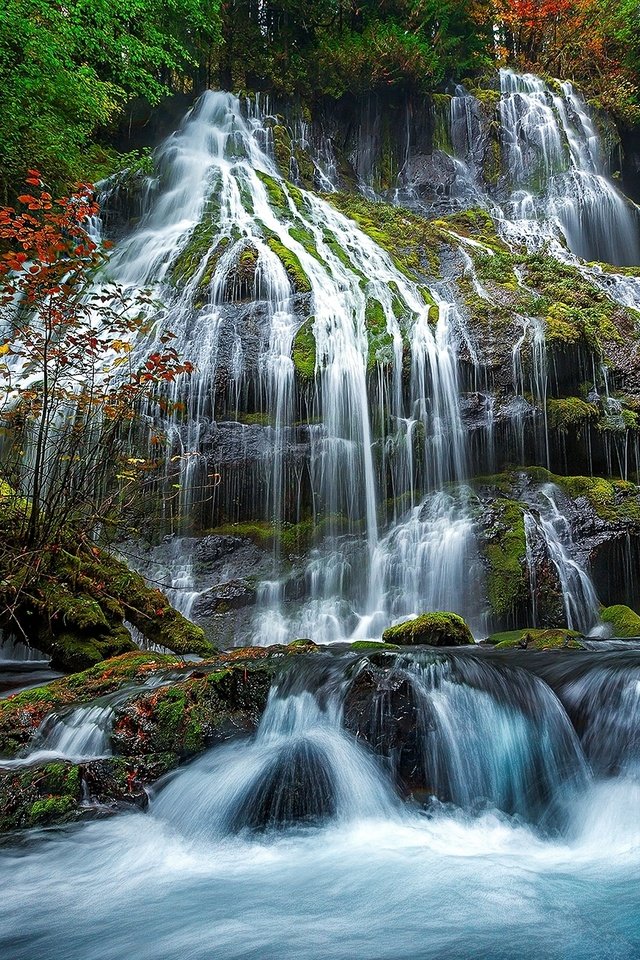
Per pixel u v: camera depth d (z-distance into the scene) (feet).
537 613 32.58
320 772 16.57
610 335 46.96
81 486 25.91
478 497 37.73
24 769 16.62
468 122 80.18
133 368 41.50
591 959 10.59
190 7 69.10
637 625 31.53
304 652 23.00
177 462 39.58
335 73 80.02
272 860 14.79
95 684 20.51
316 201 65.46
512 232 67.10
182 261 51.49
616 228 74.33
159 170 66.90
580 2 95.50
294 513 40.55
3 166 55.57
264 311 45.83
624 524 35.76
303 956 10.89
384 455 41.01
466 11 86.99
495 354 42.57
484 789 17.17
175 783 16.69
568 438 40.60
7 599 24.71
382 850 15.11
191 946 11.39
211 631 34.32
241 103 76.74
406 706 17.34
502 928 11.64
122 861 14.57
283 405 42.29
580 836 15.92
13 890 13.50
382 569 36.27
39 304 23.67
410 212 67.15
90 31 58.49
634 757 16.63
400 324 45.62
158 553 37.96
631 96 88.07
